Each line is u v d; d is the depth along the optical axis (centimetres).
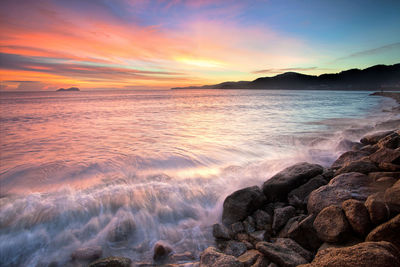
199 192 687
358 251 258
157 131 1761
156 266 404
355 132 1559
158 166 938
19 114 3066
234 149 1193
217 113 3091
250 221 524
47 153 1155
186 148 1223
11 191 716
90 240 483
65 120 2448
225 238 481
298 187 609
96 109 3869
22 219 541
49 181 794
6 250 452
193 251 448
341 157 830
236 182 752
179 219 563
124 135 1608
